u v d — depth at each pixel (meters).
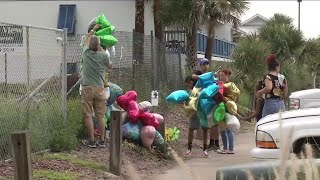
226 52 33.03
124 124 9.83
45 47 10.59
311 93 9.52
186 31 20.64
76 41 12.24
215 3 19.73
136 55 14.10
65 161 7.93
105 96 9.27
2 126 7.67
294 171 2.97
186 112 10.46
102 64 9.04
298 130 5.86
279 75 8.80
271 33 24.56
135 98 10.03
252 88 19.22
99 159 8.48
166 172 8.56
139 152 9.51
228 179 3.75
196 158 10.16
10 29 10.10
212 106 10.26
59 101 9.12
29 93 8.34
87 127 9.14
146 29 24.70
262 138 6.26
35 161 7.69
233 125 10.41
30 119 8.31
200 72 11.10
